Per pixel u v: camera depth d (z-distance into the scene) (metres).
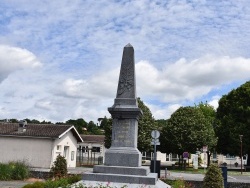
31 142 39.31
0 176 24.27
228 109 53.31
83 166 45.44
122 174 14.76
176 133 47.25
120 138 15.88
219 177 18.70
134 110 15.88
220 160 73.06
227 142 52.56
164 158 71.69
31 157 38.91
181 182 18.55
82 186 12.98
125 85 16.61
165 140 48.28
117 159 15.47
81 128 97.62
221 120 53.53
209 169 18.95
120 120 16.05
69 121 111.38
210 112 70.50
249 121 50.16
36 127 41.59
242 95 52.00
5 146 39.75
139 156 15.49
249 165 51.91
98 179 14.50
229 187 24.08
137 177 14.31
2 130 40.69
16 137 39.62
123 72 16.78
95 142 62.69
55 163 23.42
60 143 40.38
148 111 46.19
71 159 43.34
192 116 47.78
